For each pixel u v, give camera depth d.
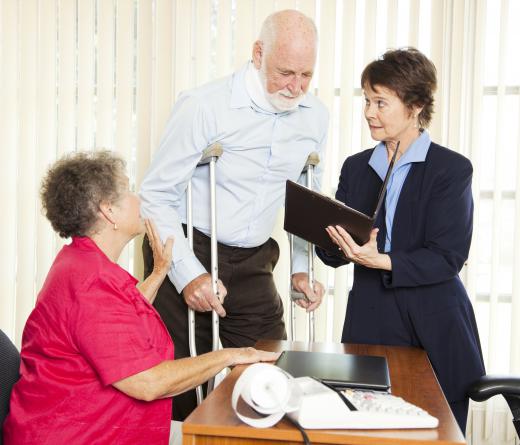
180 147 2.03
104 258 1.39
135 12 3.00
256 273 2.23
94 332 1.31
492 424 2.86
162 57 2.97
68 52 3.05
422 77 1.73
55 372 1.35
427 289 1.79
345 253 1.73
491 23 2.77
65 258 1.40
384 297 1.83
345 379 1.34
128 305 1.35
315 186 2.34
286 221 1.81
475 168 2.78
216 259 2.01
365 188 1.91
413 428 1.13
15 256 3.15
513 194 2.80
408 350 1.73
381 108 1.76
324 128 2.25
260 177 2.14
